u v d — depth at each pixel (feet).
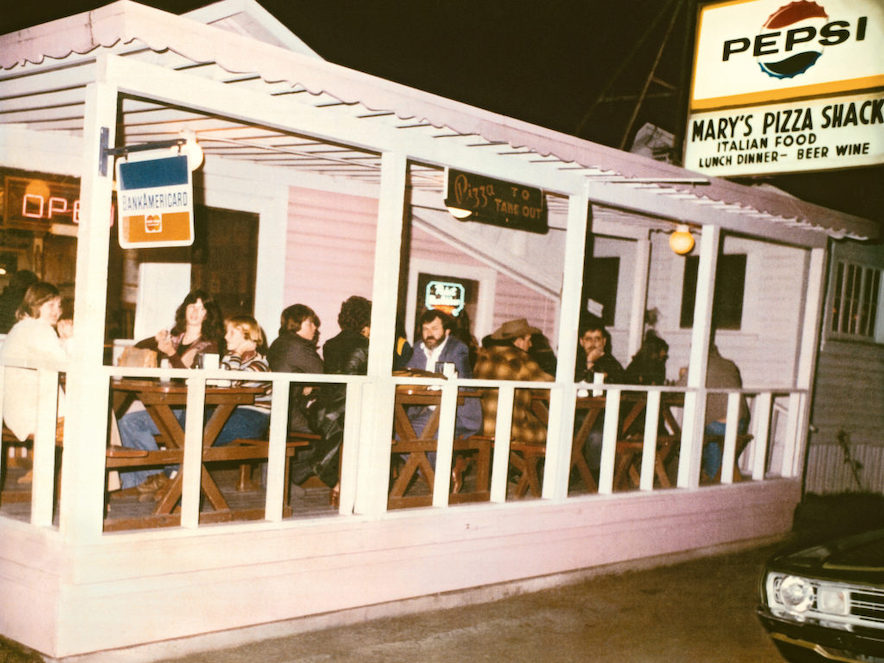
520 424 24.13
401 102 17.22
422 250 31.65
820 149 32.42
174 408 21.85
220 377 16.49
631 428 28.99
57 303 20.34
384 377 18.98
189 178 14.01
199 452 16.29
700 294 27.68
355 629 18.65
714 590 24.54
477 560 21.39
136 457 16.40
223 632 16.71
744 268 38.88
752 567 27.61
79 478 14.61
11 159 22.66
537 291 35.91
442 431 20.68
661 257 40.14
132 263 24.66
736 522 29.86
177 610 16.02
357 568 18.89
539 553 22.95
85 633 14.84
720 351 39.55
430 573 20.36
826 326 41.11
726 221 27.89
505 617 20.57
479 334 33.78
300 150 22.93
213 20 24.84
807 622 15.88
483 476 22.93
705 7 35.83
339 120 17.76
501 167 21.11
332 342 23.59
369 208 29.71
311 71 15.78
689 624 21.27
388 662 17.03
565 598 22.56
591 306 39.37
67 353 21.91
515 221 21.89
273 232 27.27
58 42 14.60
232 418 21.07
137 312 24.86
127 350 22.02
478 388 24.38
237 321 24.09
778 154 33.63
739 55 34.76
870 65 31.17
